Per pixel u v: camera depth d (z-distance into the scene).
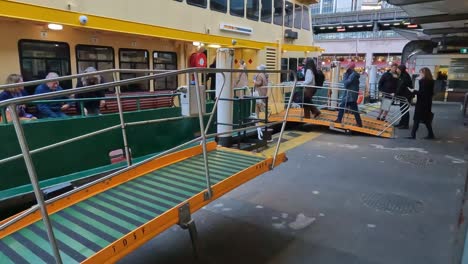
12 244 2.23
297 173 5.34
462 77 16.72
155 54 8.50
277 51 12.79
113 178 3.21
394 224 3.61
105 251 2.03
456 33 18.53
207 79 9.70
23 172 4.06
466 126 9.95
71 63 6.74
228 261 2.93
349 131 8.55
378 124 9.30
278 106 10.98
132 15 7.16
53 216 2.58
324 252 3.05
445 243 3.20
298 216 3.80
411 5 11.23
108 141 4.91
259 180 5.00
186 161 3.94
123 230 2.35
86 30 6.86
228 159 3.99
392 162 6.00
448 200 4.26
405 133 8.79
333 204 4.13
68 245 2.18
